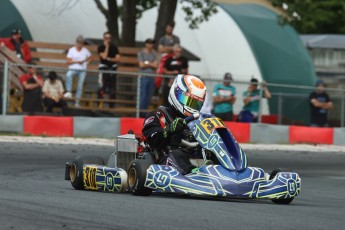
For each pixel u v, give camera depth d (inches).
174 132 1157.1
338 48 4318.4
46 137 2324.1
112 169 1173.7
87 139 2333.9
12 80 2596.0
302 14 3287.4
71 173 1272.1
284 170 1171.3
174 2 3134.8
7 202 997.2
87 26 3486.7
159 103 2753.4
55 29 3380.9
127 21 3166.8
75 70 2475.4
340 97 2982.3
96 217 896.3
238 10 4136.3
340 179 1688.0
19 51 2689.5
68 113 2503.7
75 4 3201.3
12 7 3324.3
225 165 1093.1
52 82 2532.0
